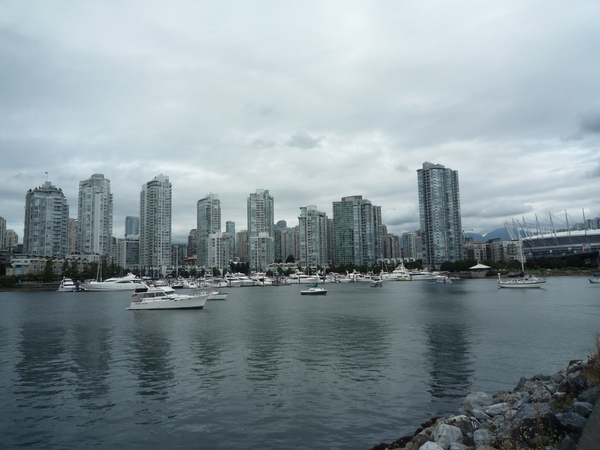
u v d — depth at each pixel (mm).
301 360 43688
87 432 26000
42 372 40375
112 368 41688
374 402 30578
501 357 43312
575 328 61094
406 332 60156
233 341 55719
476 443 19562
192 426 26688
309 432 25594
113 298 149750
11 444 24469
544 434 17391
